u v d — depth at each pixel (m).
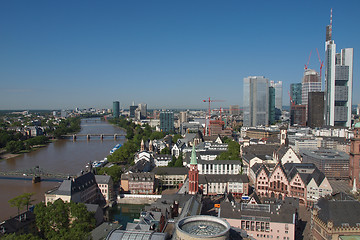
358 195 171.75
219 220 100.44
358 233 120.19
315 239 134.25
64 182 189.00
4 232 131.88
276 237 137.38
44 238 145.25
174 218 151.38
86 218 148.00
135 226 129.12
